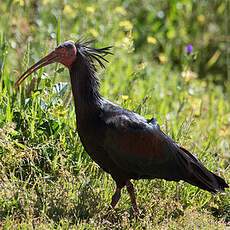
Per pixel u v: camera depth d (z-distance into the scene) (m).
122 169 11.60
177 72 19.27
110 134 11.35
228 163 14.12
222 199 12.83
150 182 12.63
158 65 19.23
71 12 18.62
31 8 18.48
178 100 16.69
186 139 13.71
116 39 18.56
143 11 21.11
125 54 17.78
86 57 11.62
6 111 12.58
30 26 17.45
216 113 17.03
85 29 18.23
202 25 21.75
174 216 12.07
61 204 11.46
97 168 12.52
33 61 15.68
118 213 11.74
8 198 11.31
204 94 18.20
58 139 12.59
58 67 14.84
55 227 10.96
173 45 20.78
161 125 13.88
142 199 12.36
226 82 20.42
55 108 12.82
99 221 11.19
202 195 12.78
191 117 14.70
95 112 11.48
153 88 16.08
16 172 12.09
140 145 11.47
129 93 15.36
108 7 19.48
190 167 11.74
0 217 11.00
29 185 11.91
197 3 22.06
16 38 16.86
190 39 21.17
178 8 21.59
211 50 21.19
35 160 12.27
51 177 12.10
